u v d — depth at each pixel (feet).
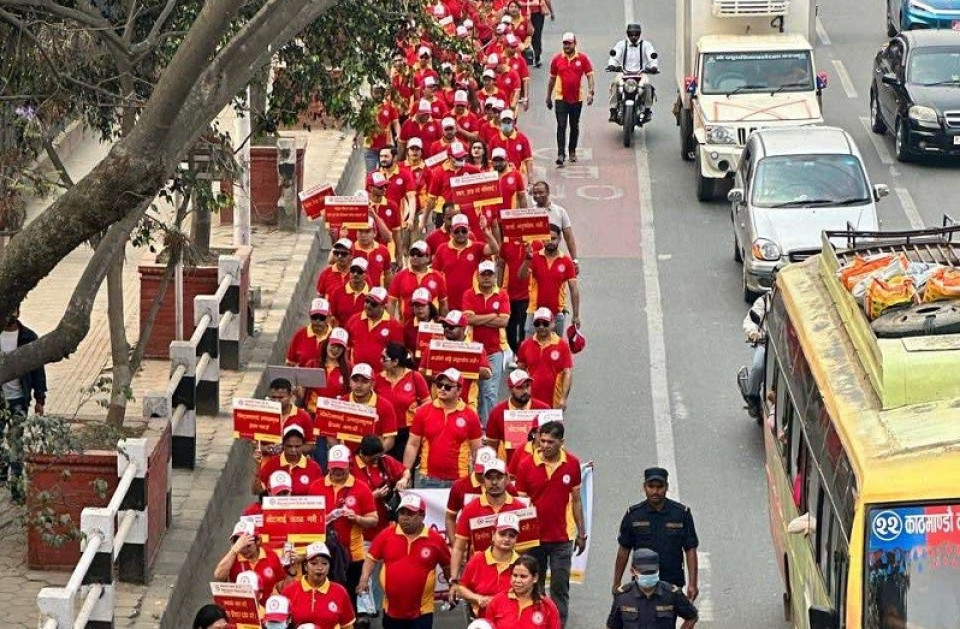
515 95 143.95
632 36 148.46
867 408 56.24
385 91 98.68
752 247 109.50
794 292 71.36
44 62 73.72
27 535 73.36
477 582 63.93
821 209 111.45
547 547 70.33
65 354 55.16
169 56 81.00
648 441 91.56
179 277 92.58
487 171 108.88
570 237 97.81
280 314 106.93
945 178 138.00
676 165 143.13
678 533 67.00
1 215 78.13
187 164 89.04
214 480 84.23
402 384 80.12
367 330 86.33
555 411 70.59
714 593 75.72
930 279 59.31
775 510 74.13
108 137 82.94
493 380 88.02
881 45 176.45
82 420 79.20
